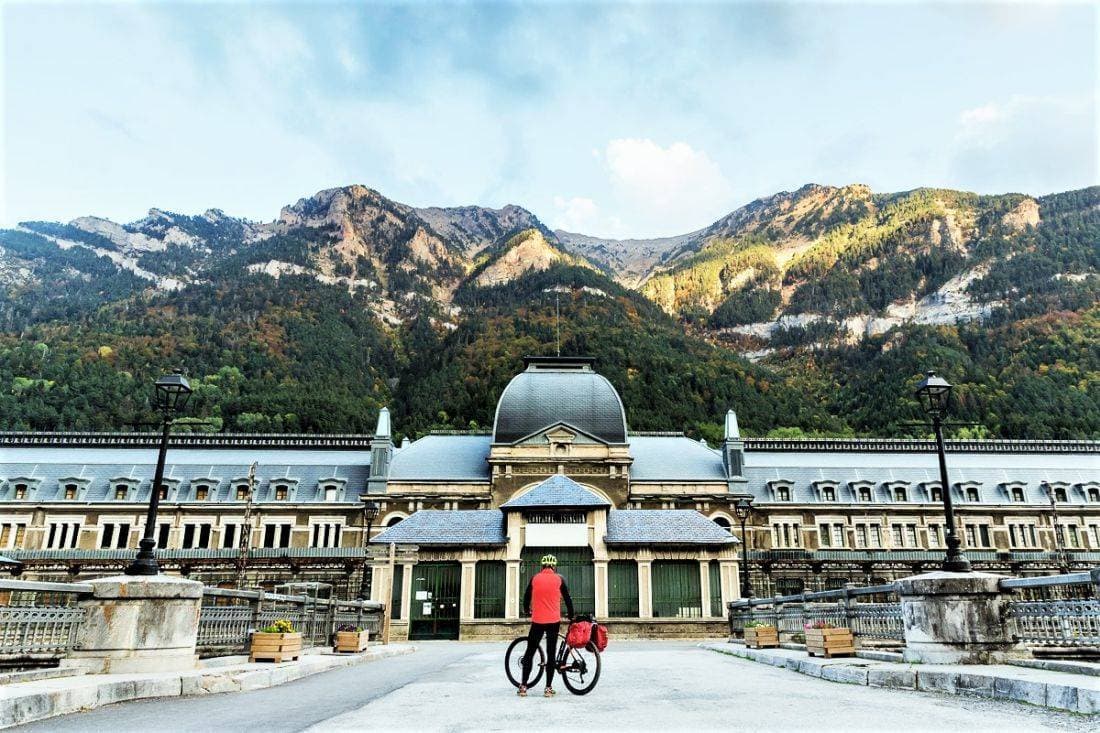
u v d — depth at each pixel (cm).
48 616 1455
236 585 5900
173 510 6328
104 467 6606
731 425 6525
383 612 3944
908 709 1108
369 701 1282
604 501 4653
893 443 7300
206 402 11969
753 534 6581
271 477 6619
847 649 1914
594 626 1330
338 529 6297
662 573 4525
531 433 6100
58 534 6216
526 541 4553
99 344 15138
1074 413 11762
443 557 4566
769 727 948
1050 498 6450
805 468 7000
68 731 971
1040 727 927
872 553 6116
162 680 1377
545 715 1066
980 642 1558
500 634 4362
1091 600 1347
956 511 6694
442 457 6388
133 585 1548
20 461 6594
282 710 1176
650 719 1023
